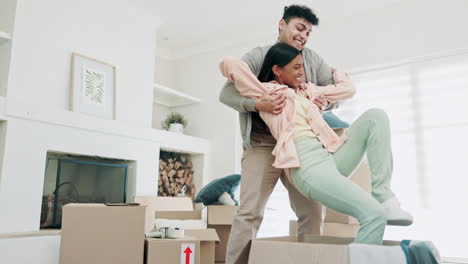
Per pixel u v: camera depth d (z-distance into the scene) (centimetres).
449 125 334
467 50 331
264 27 441
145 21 411
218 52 483
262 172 151
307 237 156
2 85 295
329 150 128
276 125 135
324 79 163
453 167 328
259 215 153
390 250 98
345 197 114
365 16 383
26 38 306
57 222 306
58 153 319
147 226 280
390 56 364
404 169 350
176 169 446
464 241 315
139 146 372
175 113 504
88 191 332
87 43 353
